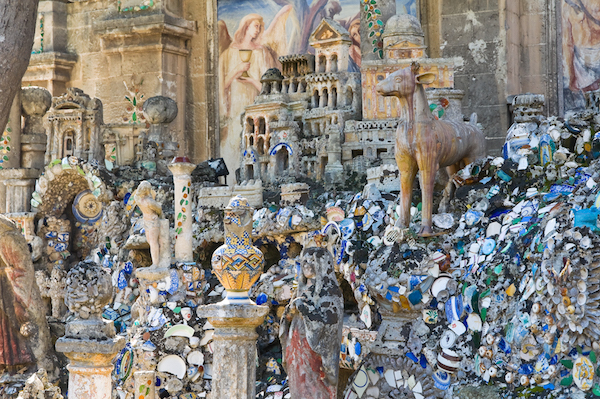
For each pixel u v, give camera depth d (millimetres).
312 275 7312
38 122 15688
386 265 8539
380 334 8570
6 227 11891
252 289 11023
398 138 8656
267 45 17094
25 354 11914
